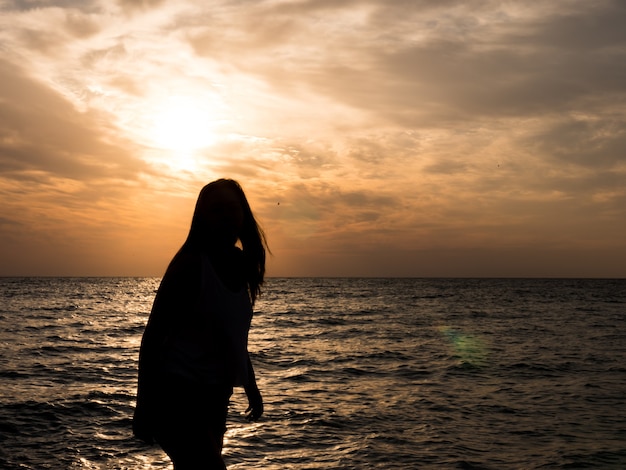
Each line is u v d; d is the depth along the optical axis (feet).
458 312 136.87
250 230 8.67
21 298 197.16
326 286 431.02
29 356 53.52
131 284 468.75
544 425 28.40
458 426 28.02
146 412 7.73
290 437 25.32
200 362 7.93
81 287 355.56
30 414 28.76
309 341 71.72
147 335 7.75
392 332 85.25
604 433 27.02
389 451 23.58
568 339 74.90
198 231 8.25
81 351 57.98
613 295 266.57
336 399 34.40
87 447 23.47
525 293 291.58
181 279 7.85
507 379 42.78
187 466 7.79
